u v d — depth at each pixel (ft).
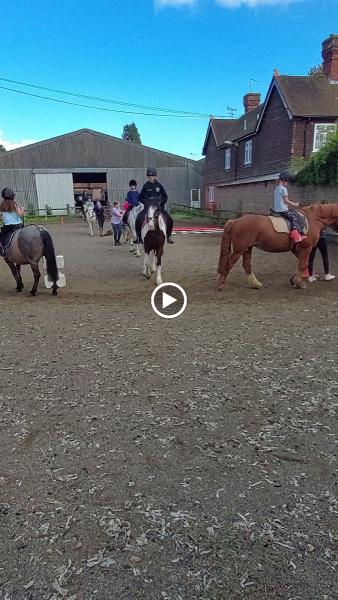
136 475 9.16
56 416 11.55
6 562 7.03
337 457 9.70
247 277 27.89
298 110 74.64
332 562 6.95
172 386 13.20
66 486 8.84
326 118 74.74
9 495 8.60
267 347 16.33
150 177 29.84
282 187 25.32
